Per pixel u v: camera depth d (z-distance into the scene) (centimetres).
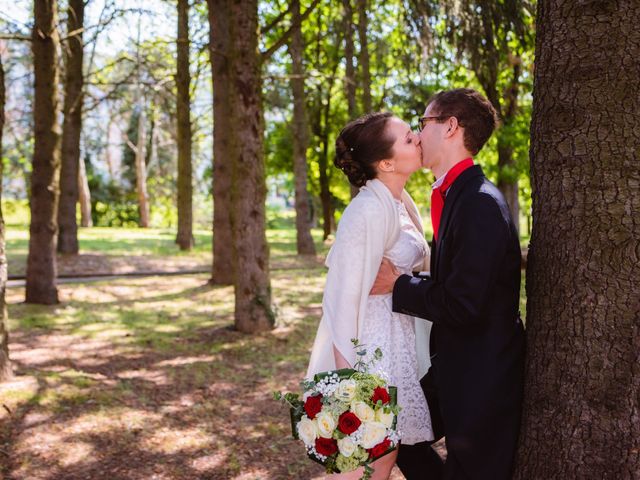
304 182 1636
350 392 187
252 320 681
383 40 1511
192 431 399
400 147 222
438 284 198
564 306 188
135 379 507
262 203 684
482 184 198
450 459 202
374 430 186
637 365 176
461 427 195
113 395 453
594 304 182
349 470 188
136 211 3506
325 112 2188
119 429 393
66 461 346
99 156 3372
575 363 186
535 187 200
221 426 410
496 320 196
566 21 186
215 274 1045
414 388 225
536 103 200
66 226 1394
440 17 756
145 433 391
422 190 2478
